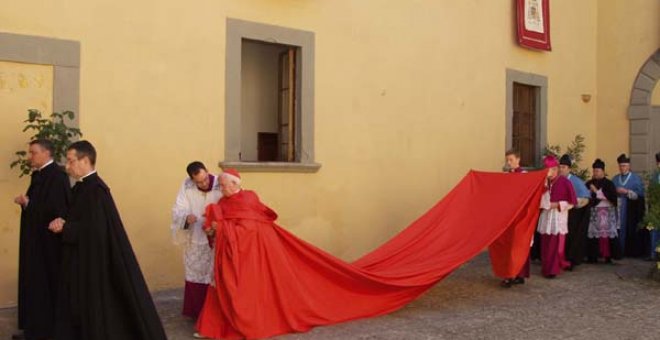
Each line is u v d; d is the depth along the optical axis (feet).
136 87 26.89
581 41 48.16
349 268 23.47
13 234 24.45
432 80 37.60
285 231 22.70
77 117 25.50
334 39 33.04
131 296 17.65
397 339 21.72
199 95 28.53
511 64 42.52
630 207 39.34
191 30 28.27
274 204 30.76
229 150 29.40
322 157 32.58
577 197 33.91
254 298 21.40
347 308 23.71
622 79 48.14
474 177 30.30
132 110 26.78
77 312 17.58
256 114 34.45
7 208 24.29
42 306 20.40
